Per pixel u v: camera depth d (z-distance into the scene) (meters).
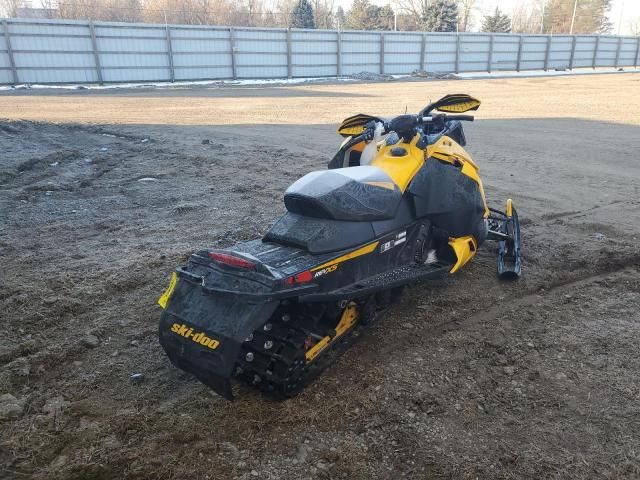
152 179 8.75
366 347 3.71
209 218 6.64
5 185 8.43
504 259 5.04
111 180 8.72
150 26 29.55
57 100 21.33
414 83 32.25
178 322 2.94
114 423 2.95
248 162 9.73
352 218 3.42
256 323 2.75
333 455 2.70
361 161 4.42
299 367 3.04
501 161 9.89
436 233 4.19
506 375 3.35
